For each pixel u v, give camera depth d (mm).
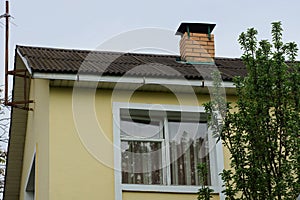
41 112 12734
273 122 9625
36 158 13180
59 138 11500
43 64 11734
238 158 9648
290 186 9305
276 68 9750
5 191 17172
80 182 11312
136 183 11680
